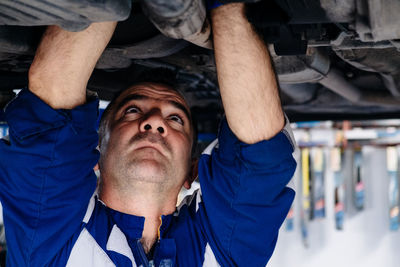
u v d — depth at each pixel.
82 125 1.08
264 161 1.08
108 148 1.29
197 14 0.82
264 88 1.02
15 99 1.07
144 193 1.25
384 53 1.34
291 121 2.36
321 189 5.88
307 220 5.91
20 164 1.06
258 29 0.98
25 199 1.08
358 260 6.20
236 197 1.15
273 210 1.17
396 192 5.82
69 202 1.10
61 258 1.12
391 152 5.80
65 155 1.07
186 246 1.26
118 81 1.67
